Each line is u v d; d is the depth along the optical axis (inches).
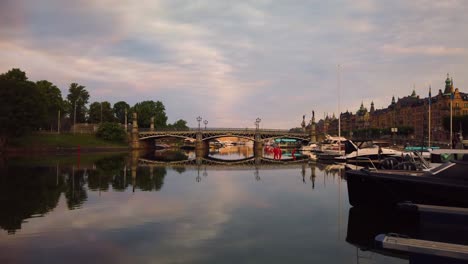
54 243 472.7
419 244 417.4
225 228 548.7
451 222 553.0
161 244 466.9
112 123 4296.3
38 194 880.3
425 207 568.7
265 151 4490.7
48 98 4414.4
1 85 2952.8
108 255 424.8
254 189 977.5
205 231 530.6
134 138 4335.6
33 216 633.0
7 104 2906.0
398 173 720.3
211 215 639.8
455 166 609.3
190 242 475.8
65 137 3873.0
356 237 501.4
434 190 607.2
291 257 419.2
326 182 1133.1
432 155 920.9
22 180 1160.2
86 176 1298.0
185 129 4579.2
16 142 3225.9
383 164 949.8
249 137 4399.6
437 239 499.8
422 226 564.4
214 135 4453.7
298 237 500.4
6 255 423.8
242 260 407.8
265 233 520.1
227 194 888.9
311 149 3686.0
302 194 885.8
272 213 657.0
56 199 809.5
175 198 825.5
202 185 1068.5
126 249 446.6
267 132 4411.9
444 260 400.5
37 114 3078.2
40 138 3560.5
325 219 611.5
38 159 2319.1
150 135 4468.5
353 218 618.5
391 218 626.8
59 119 4229.8
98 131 4259.4
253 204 747.4
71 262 400.8
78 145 3730.3
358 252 439.5
